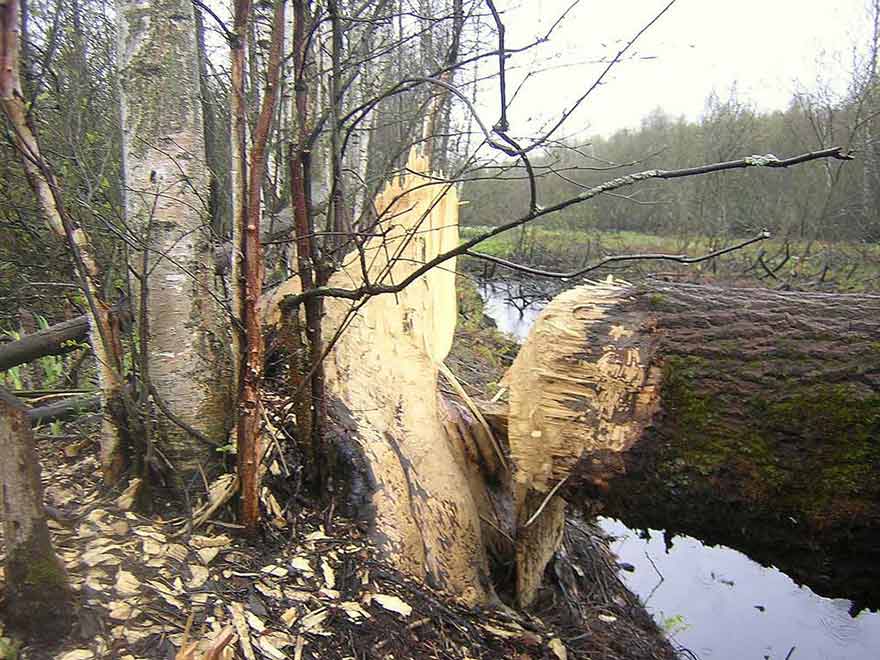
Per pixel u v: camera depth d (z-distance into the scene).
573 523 4.33
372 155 7.20
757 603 3.96
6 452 1.68
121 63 2.45
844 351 2.26
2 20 2.00
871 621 3.84
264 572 2.30
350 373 3.34
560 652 2.77
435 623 2.49
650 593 3.97
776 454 2.25
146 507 2.41
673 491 2.45
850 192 15.86
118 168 4.16
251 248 2.22
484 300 12.20
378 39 4.95
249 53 3.43
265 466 2.76
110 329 2.39
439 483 3.12
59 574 1.76
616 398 2.55
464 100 1.80
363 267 2.33
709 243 16.45
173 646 1.83
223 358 2.62
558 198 15.90
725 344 2.43
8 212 4.41
